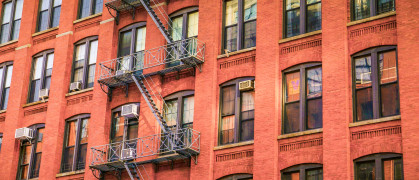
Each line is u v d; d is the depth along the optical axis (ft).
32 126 132.46
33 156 129.90
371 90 96.12
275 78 104.37
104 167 115.14
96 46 131.13
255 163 101.60
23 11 143.84
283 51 105.81
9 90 138.72
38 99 135.03
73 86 128.77
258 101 104.83
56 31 136.98
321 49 101.91
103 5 131.23
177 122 113.19
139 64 122.01
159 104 116.26
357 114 96.17
